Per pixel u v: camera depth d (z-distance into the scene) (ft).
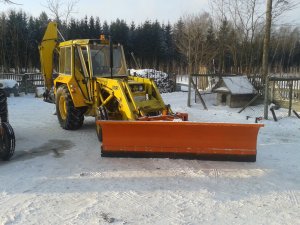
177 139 18.98
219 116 33.88
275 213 13.99
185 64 121.19
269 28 42.24
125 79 25.16
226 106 39.29
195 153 18.93
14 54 112.06
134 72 58.85
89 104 26.63
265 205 14.69
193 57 81.35
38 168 19.22
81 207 14.42
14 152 22.34
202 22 92.07
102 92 25.08
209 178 17.54
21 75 59.31
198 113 35.47
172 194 15.69
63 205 14.62
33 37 127.34
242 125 18.11
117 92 22.61
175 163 19.60
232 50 56.34
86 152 22.21
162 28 157.17
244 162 19.62
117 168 18.99
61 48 29.66
